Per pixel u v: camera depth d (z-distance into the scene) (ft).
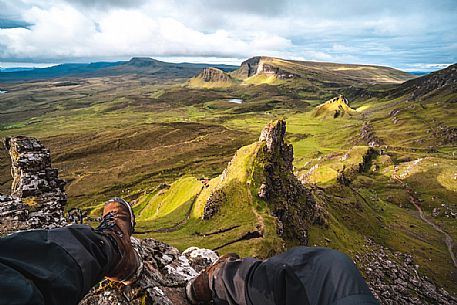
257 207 343.87
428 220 536.83
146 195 575.38
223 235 309.01
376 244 417.49
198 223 363.35
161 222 390.21
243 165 388.78
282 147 426.51
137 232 357.82
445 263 388.37
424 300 299.99
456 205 560.20
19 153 56.03
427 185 643.04
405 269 354.13
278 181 386.11
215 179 435.53
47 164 57.21
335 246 369.50
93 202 623.36
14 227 40.50
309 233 371.76
